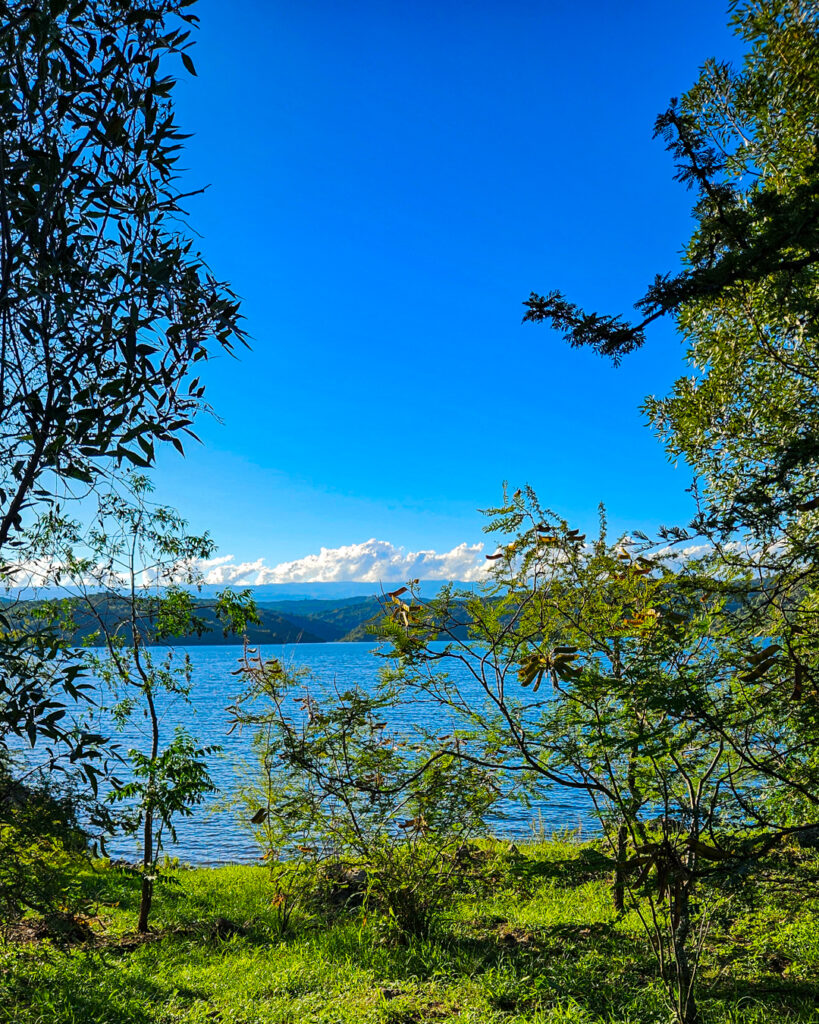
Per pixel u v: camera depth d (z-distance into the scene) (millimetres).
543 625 5898
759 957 5809
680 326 7000
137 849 15297
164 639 7824
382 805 7043
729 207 3650
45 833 4051
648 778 5066
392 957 6879
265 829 8281
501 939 7266
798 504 3381
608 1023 5137
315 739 7383
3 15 2832
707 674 4227
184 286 3104
